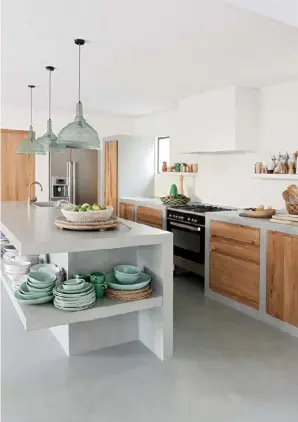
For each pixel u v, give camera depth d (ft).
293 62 11.39
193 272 15.84
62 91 16.16
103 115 23.18
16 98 17.92
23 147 15.99
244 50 10.23
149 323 9.90
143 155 22.35
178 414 7.19
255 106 15.01
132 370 8.83
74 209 9.86
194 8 7.52
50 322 8.04
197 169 18.80
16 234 8.93
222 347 10.01
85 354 9.64
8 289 10.38
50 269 10.12
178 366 9.02
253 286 12.12
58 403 7.54
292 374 8.68
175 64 11.71
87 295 8.41
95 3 7.36
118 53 10.61
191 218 15.38
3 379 8.39
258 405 7.48
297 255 10.60
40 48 10.28
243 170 16.06
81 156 23.29
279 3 5.60
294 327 10.77
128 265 10.02
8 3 7.41
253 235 12.02
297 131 13.66
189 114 16.99
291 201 11.39
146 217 18.89
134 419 7.04
